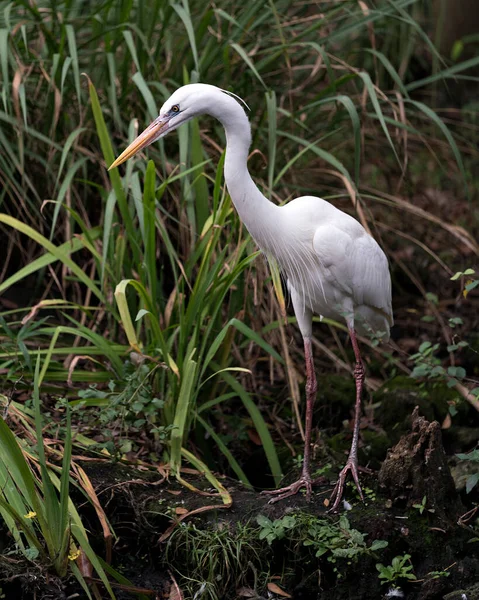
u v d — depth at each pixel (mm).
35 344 8812
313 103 8703
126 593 6465
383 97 9297
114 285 8398
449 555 6363
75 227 9680
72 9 9641
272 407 9203
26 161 9391
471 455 6371
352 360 10000
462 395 8234
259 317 8836
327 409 9086
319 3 10352
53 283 9789
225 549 6441
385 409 8555
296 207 7266
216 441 7820
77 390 8078
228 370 7977
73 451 7312
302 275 7355
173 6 8586
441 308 11055
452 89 15156
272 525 6477
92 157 9039
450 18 14844
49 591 6090
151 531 6785
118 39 9227
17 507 6137
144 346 8703
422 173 13625
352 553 6160
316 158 10594
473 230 12352
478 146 13320
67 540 6000
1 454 6387
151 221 7469
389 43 12406
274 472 7672
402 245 11844
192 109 6777
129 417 7480
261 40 9734
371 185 12375
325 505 6816
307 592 6504
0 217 7824
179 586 6559
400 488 6602
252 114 9961
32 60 9055
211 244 7508
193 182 7934
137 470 7289
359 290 7391
